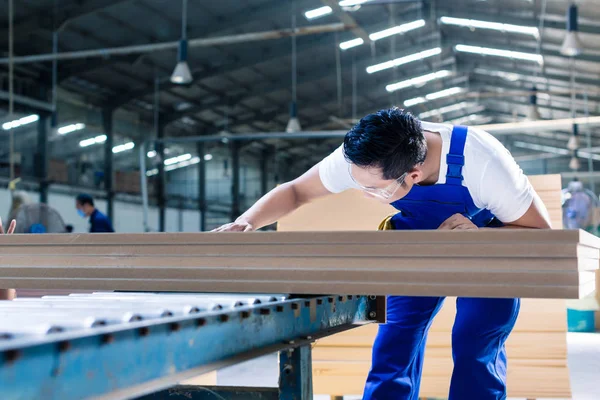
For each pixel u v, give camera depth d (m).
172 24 10.32
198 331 0.87
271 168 19.53
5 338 0.64
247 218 1.55
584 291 1.05
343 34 11.54
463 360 1.53
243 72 12.92
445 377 2.49
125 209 13.77
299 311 1.20
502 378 1.68
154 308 0.91
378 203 2.51
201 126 16.31
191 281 1.19
